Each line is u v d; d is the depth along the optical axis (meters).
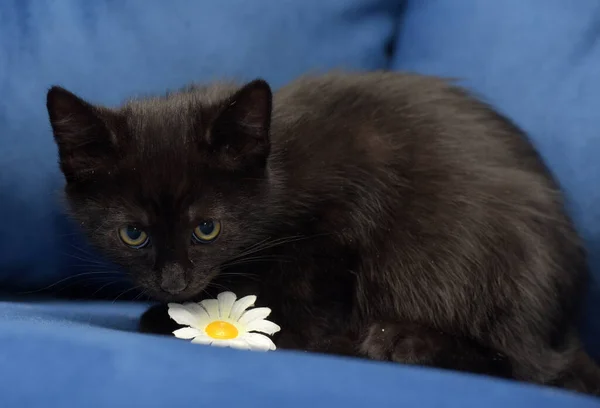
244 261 0.55
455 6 0.65
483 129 0.57
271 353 0.44
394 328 0.54
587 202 0.58
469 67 0.63
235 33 0.65
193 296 0.54
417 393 0.42
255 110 0.52
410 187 0.55
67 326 0.47
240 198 0.53
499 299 0.53
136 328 0.54
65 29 0.63
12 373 0.41
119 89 0.64
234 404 0.40
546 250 0.54
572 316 0.56
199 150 0.52
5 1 0.63
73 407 0.40
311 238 0.56
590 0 0.61
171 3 0.65
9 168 0.61
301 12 0.66
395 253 0.55
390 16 0.69
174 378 0.41
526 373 0.53
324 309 0.56
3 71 0.62
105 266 0.60
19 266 0.63
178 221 0.52
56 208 0.62
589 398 0.43
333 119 0.57
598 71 0.59
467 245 0.54
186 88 0.60
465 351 0.53
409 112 0.57
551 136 0.60
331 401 0.41
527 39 0.62
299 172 0.55
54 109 0.52
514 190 0.55
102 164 0.52
